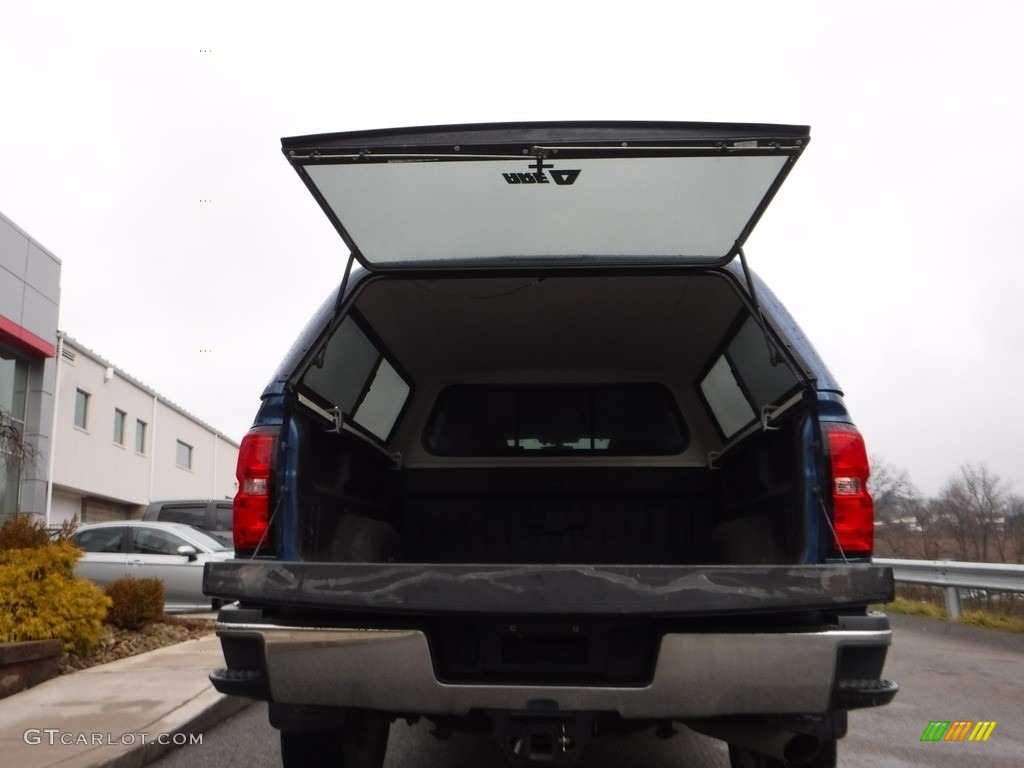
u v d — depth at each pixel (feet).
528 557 16.31
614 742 17.29
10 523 26.23
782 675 9.35
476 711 10.19
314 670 9.67
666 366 16.88
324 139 9.67
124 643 28.45
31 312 70.69
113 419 97.09
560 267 12.05
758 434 12.64
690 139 9.50
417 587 9.55
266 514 10.87
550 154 9.64
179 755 16.79
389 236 11.37
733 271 12.10
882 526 98.84
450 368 17.06
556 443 16.92
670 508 16.44
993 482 94.89
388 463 16.10
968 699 22.12
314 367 12.07
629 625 9.87
